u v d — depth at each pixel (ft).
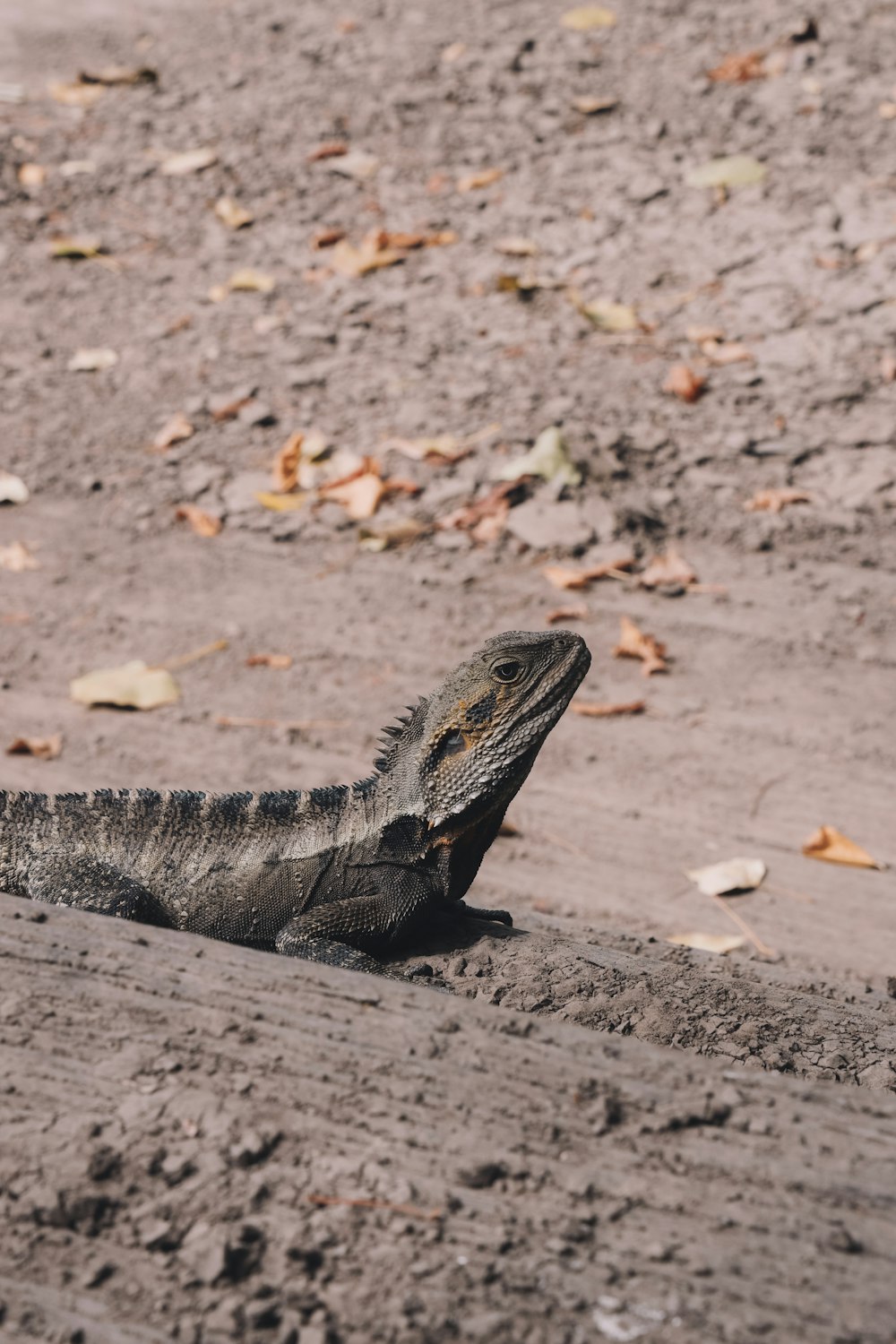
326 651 33.19
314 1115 12.42
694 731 30.45
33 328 46.47
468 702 18.74
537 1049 13.21
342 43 60.70
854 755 29.53
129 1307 10.77
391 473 39.19
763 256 45.78
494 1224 11.35
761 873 26.25
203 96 58.34
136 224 51.65
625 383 41.47
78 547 37.35
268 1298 10.79
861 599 34.14
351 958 17.99
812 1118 12.42
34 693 32.04
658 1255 11.01
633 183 49.90
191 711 31.22
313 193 52.08
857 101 52.42
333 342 44.65
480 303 45.80
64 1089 12.67
